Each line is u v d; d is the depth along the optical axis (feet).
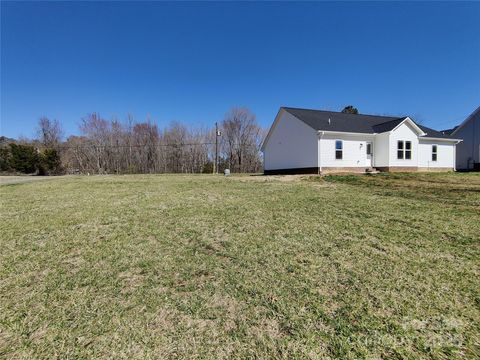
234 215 19.53
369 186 36.24
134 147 126.11
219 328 7.33
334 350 6.50
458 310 8.00
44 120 133.90
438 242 13.76
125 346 6.69
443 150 66.59
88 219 18.99
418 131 60.49
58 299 8.86
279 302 8.50
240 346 6.66
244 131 128.57
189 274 10.46
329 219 18.29
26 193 33.76
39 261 11.91
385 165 57.72
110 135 124.77
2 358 6.38
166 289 9.39
